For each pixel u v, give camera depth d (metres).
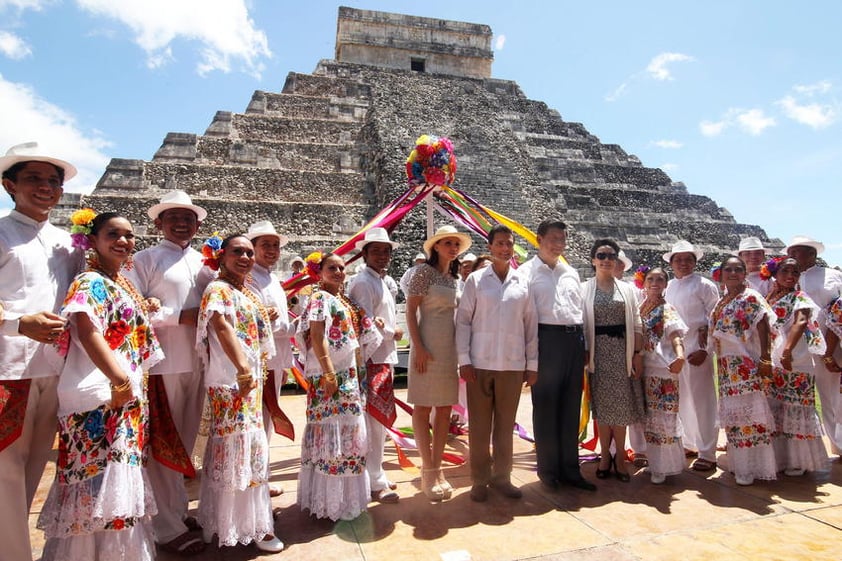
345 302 4.18
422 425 4.45
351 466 3.89
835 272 5.62
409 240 18.50
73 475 2.79
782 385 5.03
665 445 4.74
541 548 3.47
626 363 4.83
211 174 18.95
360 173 20.66
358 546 3.52
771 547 3.46
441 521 3.92
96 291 2.94
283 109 23.33
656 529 3.76
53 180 3.12
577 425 4.72
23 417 2.88
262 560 3.34
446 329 4.45
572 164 24.38
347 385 3.96
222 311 3.41
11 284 2.93
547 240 4.79
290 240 17.47
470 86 27.77
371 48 28.61
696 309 5.36
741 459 4.73
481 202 21.08
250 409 3.44
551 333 4.65
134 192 17.89
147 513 3.08
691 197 24.00
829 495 4.43
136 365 3.10
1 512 2.82
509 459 4.44
